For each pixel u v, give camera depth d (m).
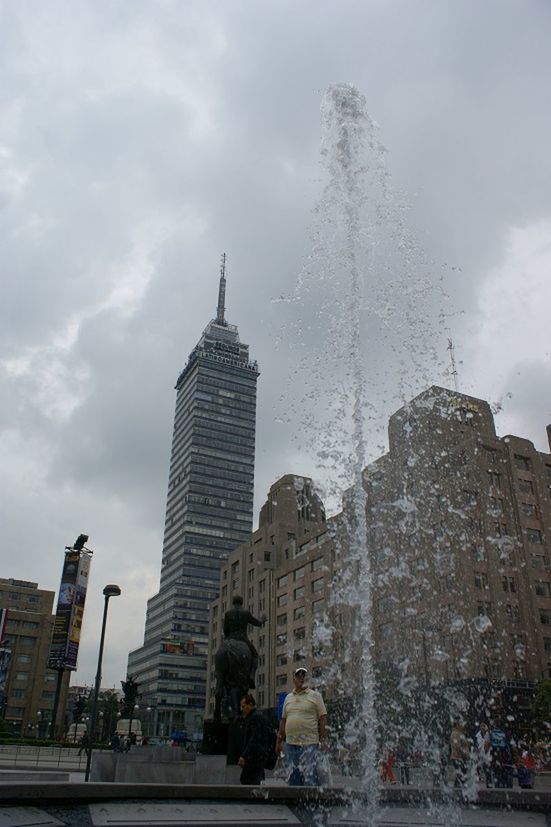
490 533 46.47
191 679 144.75
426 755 12.05
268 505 91.06
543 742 34.47
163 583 164.00
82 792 4.50
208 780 10.65
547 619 47.03
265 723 8.25
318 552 69.88
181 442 174.25
